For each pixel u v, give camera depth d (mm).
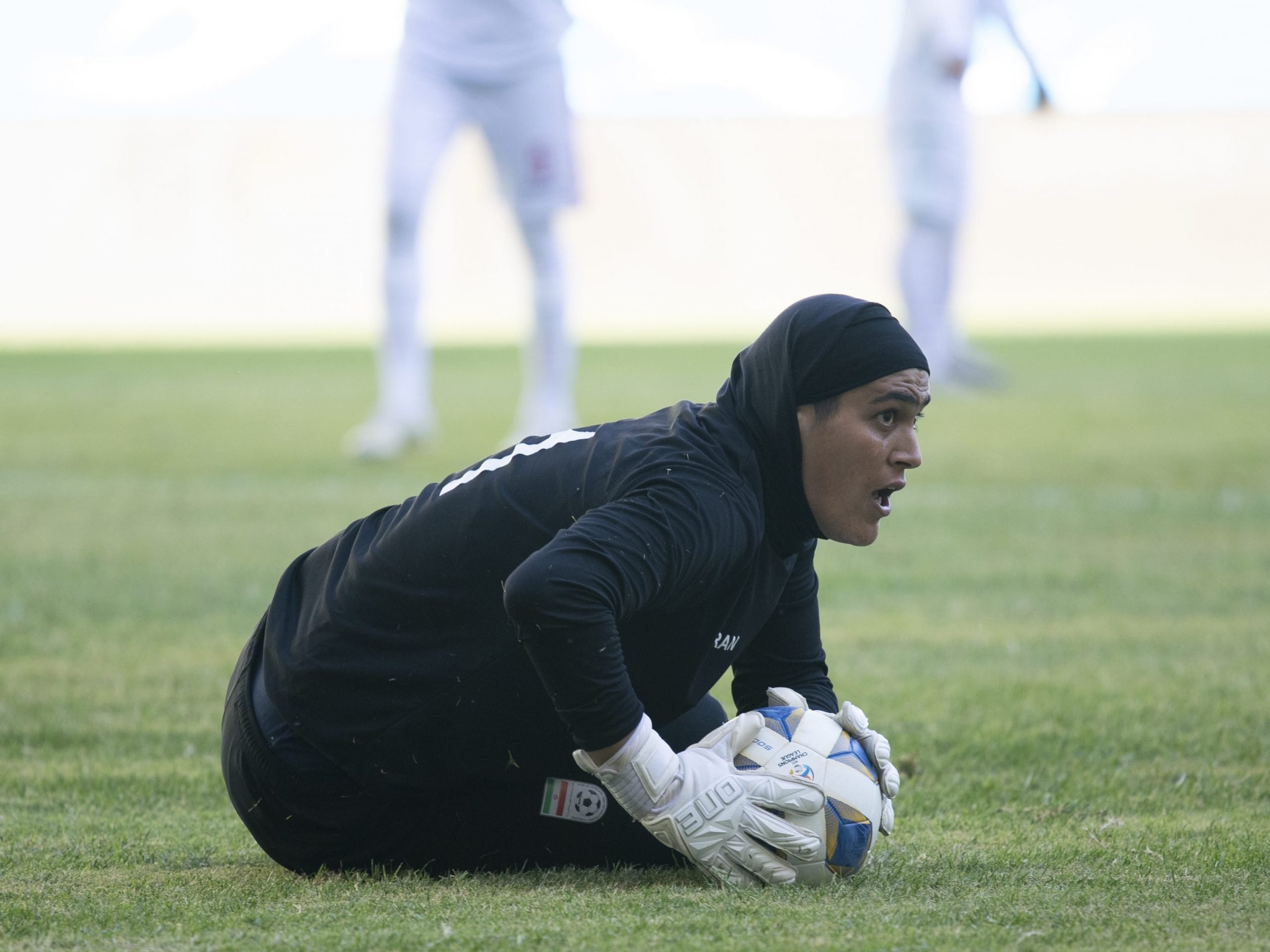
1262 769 13445
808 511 8648
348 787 9172
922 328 59562
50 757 14234
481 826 9352
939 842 10625
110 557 27062
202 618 21750
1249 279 123688
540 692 8742
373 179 133000
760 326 102750
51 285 122938
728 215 130125
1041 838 10773
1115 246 130000
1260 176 140875
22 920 8336
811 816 8812
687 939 7547
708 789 8500
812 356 8406
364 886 9125
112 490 36156
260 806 9328
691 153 134500
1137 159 142500
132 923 8258
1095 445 44219
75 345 90812
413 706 8820
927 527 31016
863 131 137375
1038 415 51938
